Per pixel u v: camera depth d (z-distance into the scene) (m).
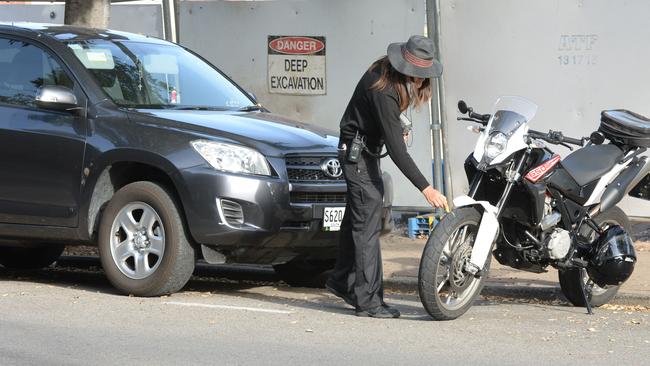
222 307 14.99
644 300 16.25
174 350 12.16
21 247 19.66
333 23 23.25
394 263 19.42
